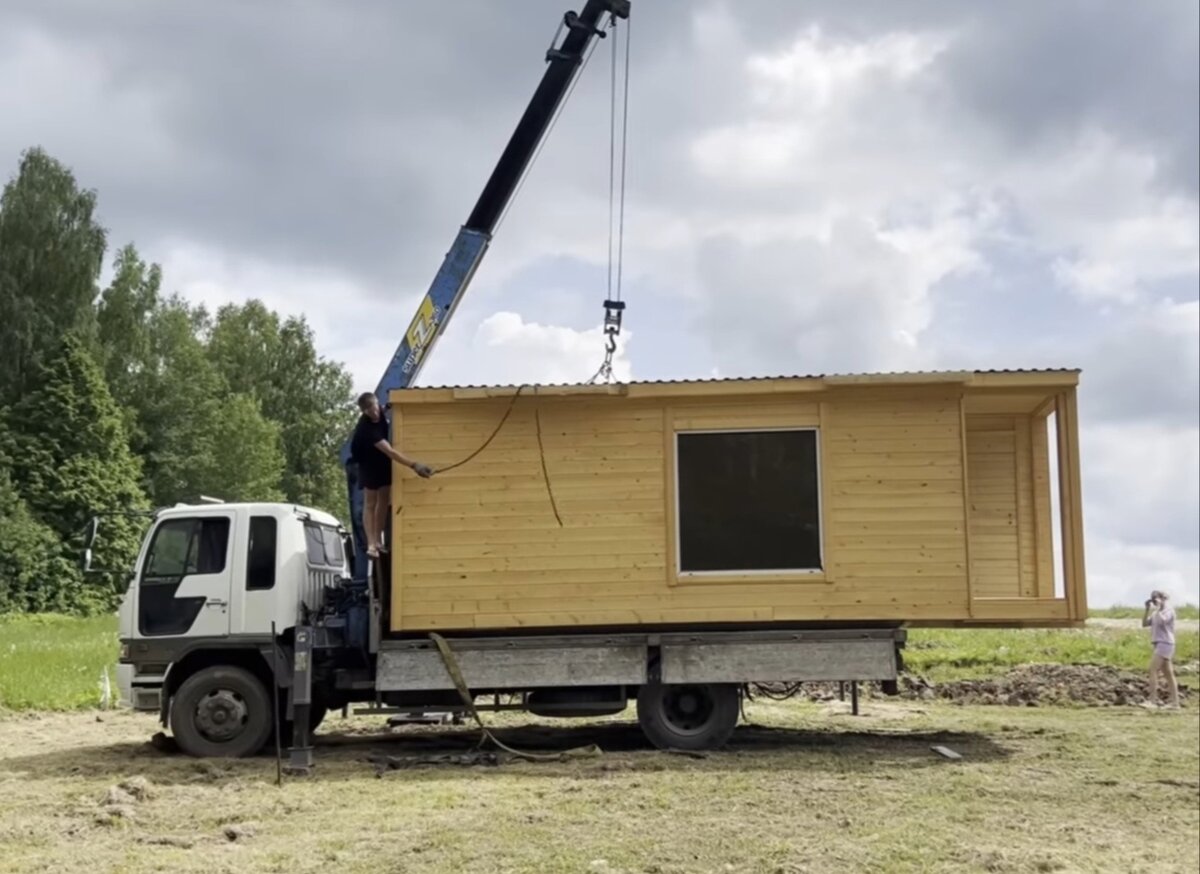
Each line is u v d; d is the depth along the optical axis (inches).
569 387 501.7
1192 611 1491.1
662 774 440.5
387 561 510.6
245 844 333.4
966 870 309.1
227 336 2837.1
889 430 505.0
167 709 492.4
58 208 2287.2
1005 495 574.6
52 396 1980.8
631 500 504.7
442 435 508.1
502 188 582.2
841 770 454.0
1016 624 507.2
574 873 300.4
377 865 308.0
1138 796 413.1
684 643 493.0
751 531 503.5
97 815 363.9
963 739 546.0
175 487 2436.0
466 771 452.8
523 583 501.7
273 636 473.7
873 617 496.7
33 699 677.3
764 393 502.3
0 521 1777.8
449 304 578.9
